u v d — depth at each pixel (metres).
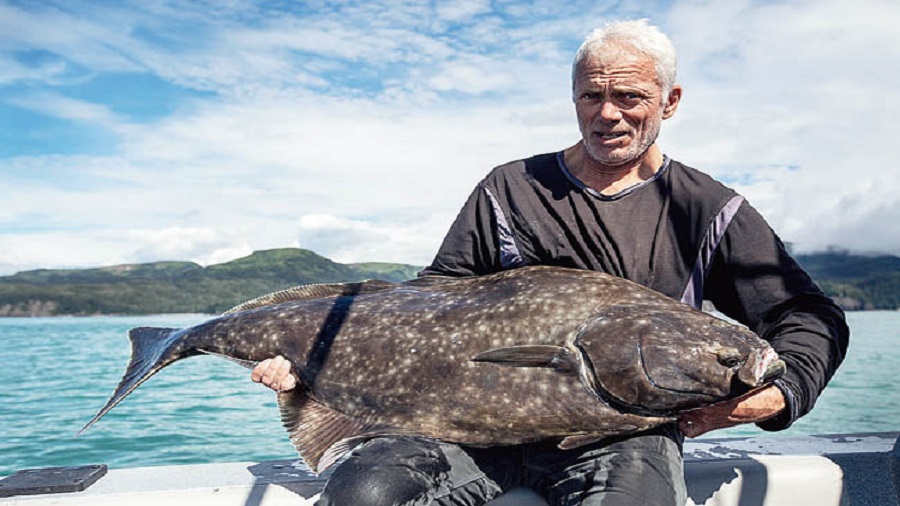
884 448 3.12
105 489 2.74
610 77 2.67
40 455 8.38
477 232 2.99
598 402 2.42
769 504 2.78
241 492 2.69
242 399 12.88
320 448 2.75
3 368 19.38
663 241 2.73
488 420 2.52
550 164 2.95
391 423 2.66
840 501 2.84
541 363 2.45
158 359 3.34
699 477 2.78
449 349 2.64
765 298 2.65
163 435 9.48
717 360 2.34
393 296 2.97
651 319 2.46
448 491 2.41
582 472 2.40
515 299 2.67
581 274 2.71
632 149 2.72
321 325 2.96
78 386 15.27
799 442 3.24
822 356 2.49
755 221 2.69
